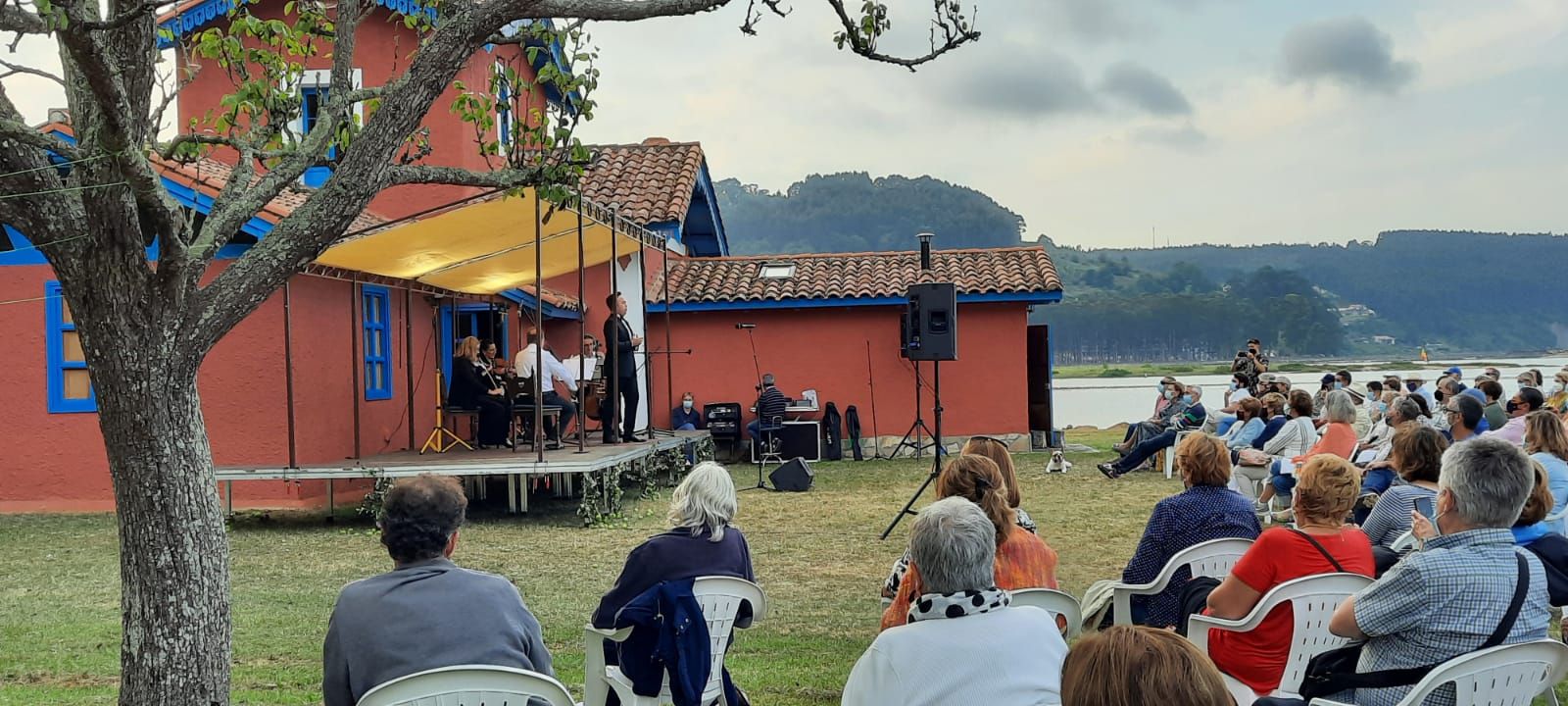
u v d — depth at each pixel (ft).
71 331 39.37
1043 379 64.08
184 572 12.88
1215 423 52.90
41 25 13.93
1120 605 17.13
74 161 12.02
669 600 14.02
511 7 14.37
